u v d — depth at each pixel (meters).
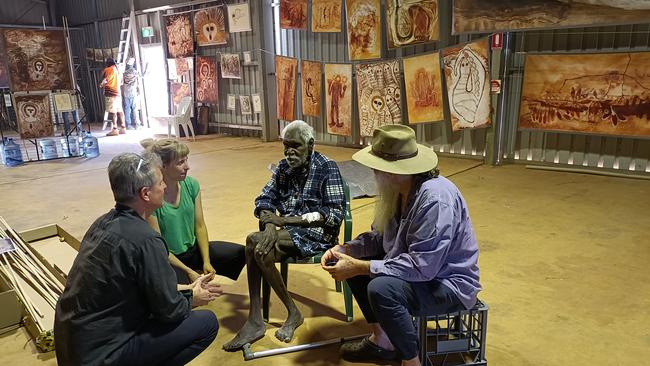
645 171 6.00
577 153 6.45
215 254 2.91
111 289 1.70
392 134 2.03
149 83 12.41
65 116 9.05
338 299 3.11
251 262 2.59
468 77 6.84
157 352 1.85
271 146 9.40
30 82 8.42
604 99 6.03
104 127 12.86
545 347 2.48
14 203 5.81
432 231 1.92
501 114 6.71
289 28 8.89
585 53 6.05
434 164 2.04
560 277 3.29
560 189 5.55
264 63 9.59
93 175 7.30
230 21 10.03
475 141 7.24
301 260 2.64
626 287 3.12
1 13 14.83
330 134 8.95
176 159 2.56
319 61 8.75
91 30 14.86
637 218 4.45
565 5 5.91
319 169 2.71
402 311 2.00
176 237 2.73
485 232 4.20
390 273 1.99
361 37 7.92
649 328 2.64
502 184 5.84
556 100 6.39
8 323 2.83
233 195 5.75
